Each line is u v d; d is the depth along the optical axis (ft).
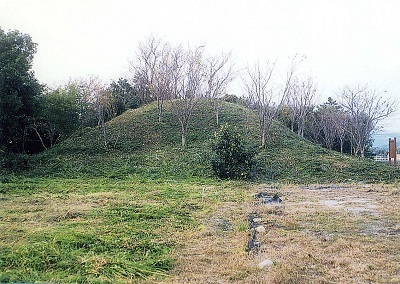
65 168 67.56
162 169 68.33
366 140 120.88
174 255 23.88
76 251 23.71
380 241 26.45
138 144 83.71
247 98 127.54
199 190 51.44
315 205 41.14
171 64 98.84
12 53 72.49
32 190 49.08
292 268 20.75
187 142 84.02
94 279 19.70
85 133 90.79
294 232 29.04
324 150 86.12
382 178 66.74
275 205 40.70
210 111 102.42
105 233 28.02
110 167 69.31
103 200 41.39
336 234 28.45
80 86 111.55
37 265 21.43
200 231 29.63
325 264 21.91
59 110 85.20
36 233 27.40
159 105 96.84
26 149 85.87
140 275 20.51
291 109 125.29
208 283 19.40
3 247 24.31
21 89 75.72
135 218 33.65
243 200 44.14
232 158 64.54
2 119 73.20
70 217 33.40
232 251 24.48
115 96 119.44
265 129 82.89
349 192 51.90
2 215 33.91
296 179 65.16
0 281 19.27
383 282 19.24
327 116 128.26
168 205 39.65
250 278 19.77
